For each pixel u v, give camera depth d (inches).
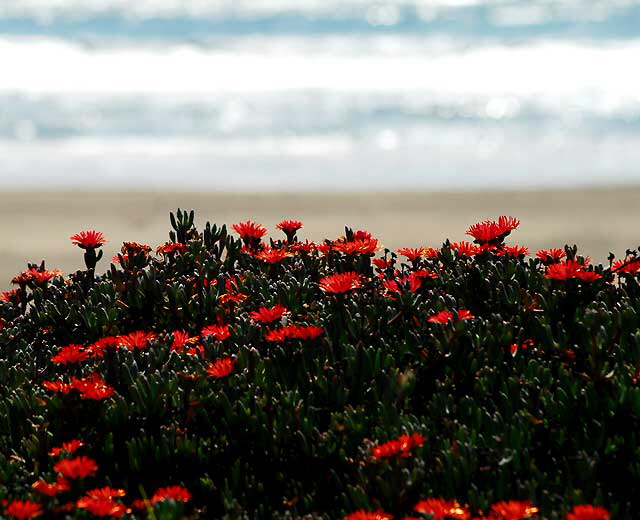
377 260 350.9
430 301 305.7
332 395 262.5
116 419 262.8
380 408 254.8
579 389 257.8
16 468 257.8
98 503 211.8
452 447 228.4
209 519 241.1
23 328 346.6
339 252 371.2
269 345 286.7
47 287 361.4
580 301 296.2
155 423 265.7
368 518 201.5
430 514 198.2
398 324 297.9
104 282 358.6
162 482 252.5
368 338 288.7
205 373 270.1
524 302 299.7
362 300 311.9
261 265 368.8
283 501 237.5
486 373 269.4
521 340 282.2
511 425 243.4
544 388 254.5
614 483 235.8
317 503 237.0
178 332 300.4
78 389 256.4
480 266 330.0
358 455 234.1
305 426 249.0
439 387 265.6
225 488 240.8
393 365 271.0
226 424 261.9
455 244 359.3
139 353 288.2
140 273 355.6
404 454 213.6
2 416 278.2
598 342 263.9
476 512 214.7
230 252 383.2
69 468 222.5
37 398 271.0
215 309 332.5
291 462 248.2
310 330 262.1
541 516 213.6
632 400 245.9
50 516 217.6
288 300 323.0
